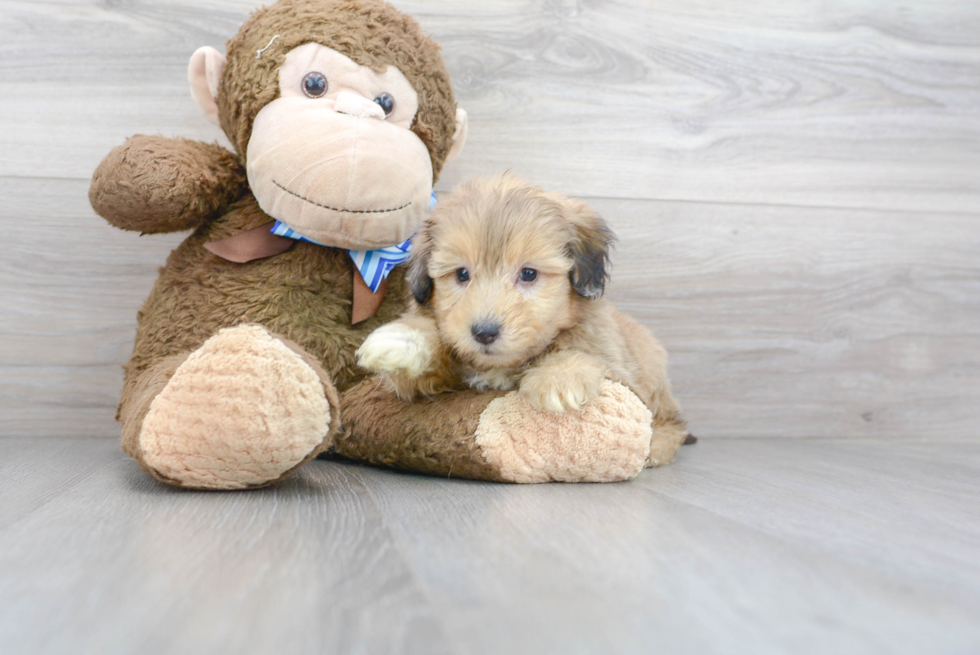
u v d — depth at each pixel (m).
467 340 1.60
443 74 2.14
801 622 0.84
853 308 2.85
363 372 2.01
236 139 2.03
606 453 1.69
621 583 0.95
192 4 2.38
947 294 2.91
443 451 1.69
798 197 2.79
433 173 2.17
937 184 2.88
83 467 1.82
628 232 2.68
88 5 2.33
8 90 2.30
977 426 2.91
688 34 2.67
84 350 2.40
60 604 0.85
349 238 1.96
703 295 2.74
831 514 1.44
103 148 2.37
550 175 2.62
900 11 2.80
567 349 1.76
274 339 1.47
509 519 1.30
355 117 1.90
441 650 0.74
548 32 2.58
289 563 1.01
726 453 2.41
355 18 2.01
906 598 0.93
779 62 2.74
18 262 2.35
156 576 0.95
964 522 1.41
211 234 2.09
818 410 2.84
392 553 1.07
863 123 2.81
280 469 1.50
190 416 1.43
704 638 0.78
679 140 2.70
